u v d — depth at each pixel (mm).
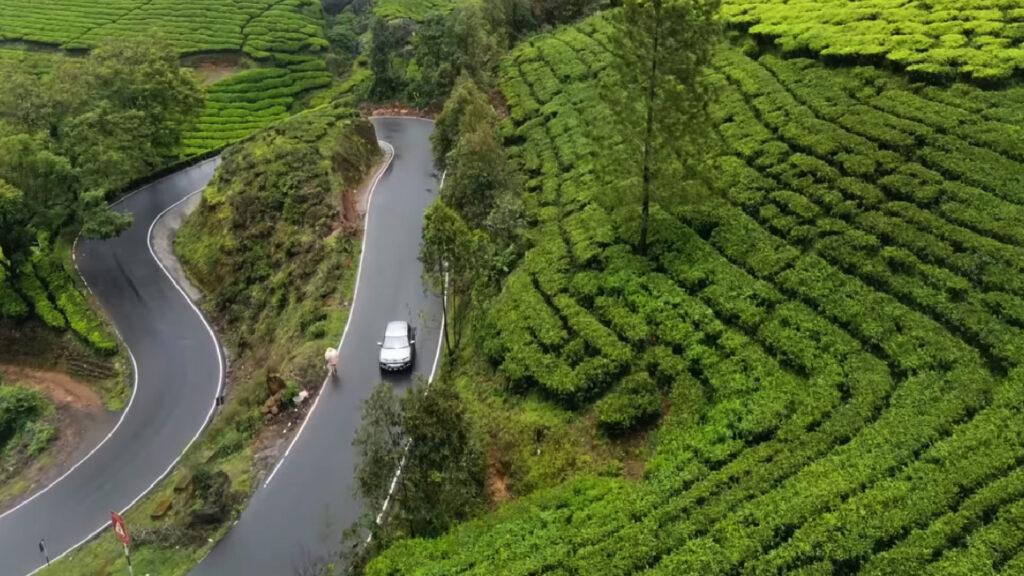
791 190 37000
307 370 38781
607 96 33875
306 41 103688
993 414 23359
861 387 25859
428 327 41844
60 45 96312
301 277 48281
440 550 25234
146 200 67125
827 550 20328
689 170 33844
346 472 32562
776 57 50812
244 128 84312
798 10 54594
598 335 32062
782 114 43094
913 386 25391
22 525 35156
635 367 30562
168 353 47500
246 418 36750
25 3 106562
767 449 24812
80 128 56219
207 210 59312
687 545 22000
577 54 61594
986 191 33406
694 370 29656
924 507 20734
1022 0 46844
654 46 32094
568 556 23344
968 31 45719
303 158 58188
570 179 45125
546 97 56750
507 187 44094
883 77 44125
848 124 40062
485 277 37531
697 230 36562
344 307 43750
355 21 115438
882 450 23016
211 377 45188
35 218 52594
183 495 33312
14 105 58344
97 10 105812
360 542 28125
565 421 30000
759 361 28406
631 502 24828
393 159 64312
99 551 32000
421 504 25984
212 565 28594
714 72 50438
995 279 28578
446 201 43812
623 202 35062
